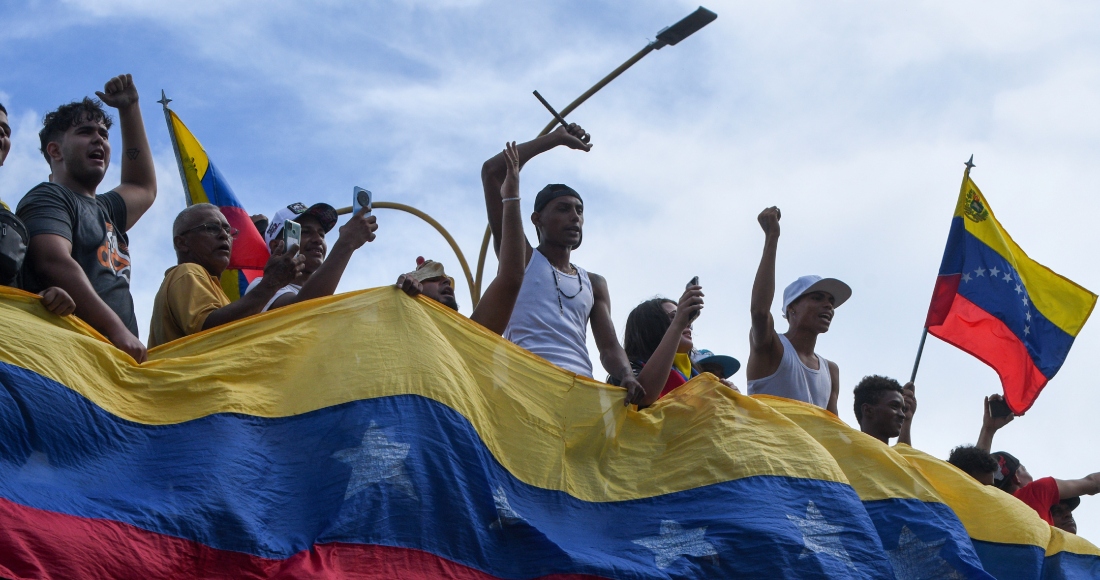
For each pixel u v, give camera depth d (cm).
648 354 770
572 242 745
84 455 525
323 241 747
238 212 912
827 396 869
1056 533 820
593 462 664
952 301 1098
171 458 544
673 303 821
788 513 659
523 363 664
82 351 550
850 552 655
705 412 706
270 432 576
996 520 796
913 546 722
